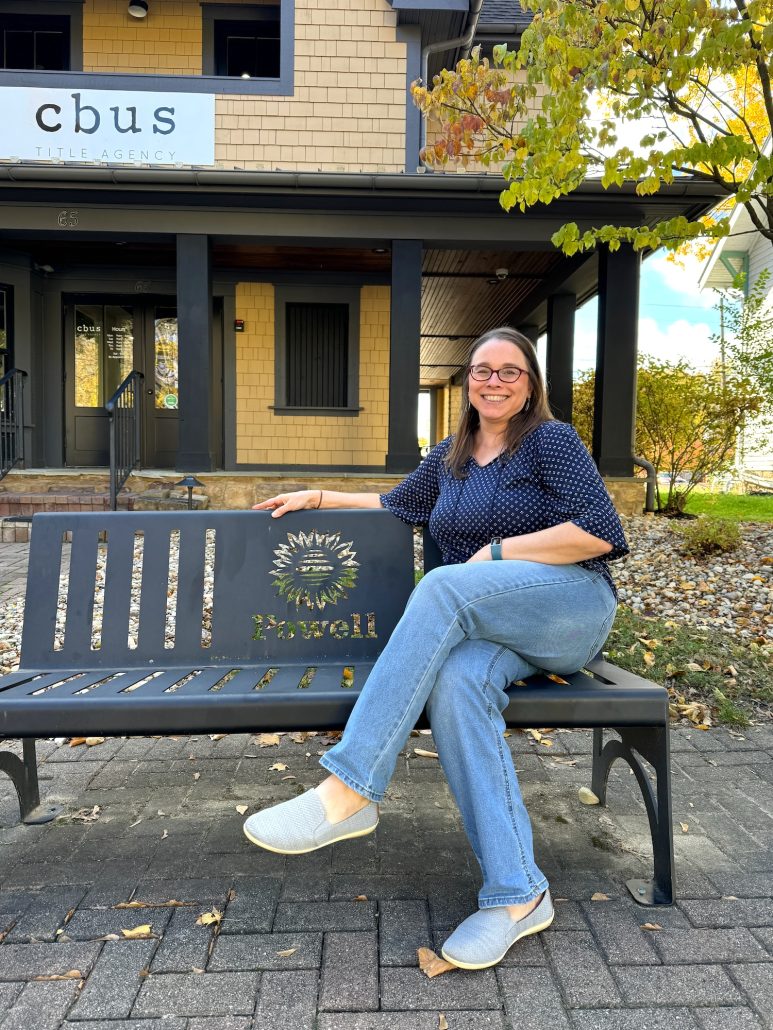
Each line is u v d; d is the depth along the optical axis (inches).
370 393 406.3
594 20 146.8
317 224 322.0
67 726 69.2
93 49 382.9
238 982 60.8
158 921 69.1
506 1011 57.6
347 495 93.4
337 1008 58.0
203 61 383.9
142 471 354.3
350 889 74.4
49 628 87.1
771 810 91.3
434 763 105.6
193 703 69.6
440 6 328.8
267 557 89.7
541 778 100.6
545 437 76.7
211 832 85.9
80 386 406.6
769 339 377.1
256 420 404.8
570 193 308.3
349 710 70.2
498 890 63.9
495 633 70.4
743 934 67.2
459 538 81.6
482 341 82.0
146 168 300.2
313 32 336.8
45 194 313.7
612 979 61.3
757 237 706.2
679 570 226.4
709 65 143.9
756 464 640.4
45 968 62.6
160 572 88.6
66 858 80.2
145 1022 56.5
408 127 341.1
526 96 173.5
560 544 71.7
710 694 129.5
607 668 83.1
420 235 323.0
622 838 84.7
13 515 304.8
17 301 371.2
